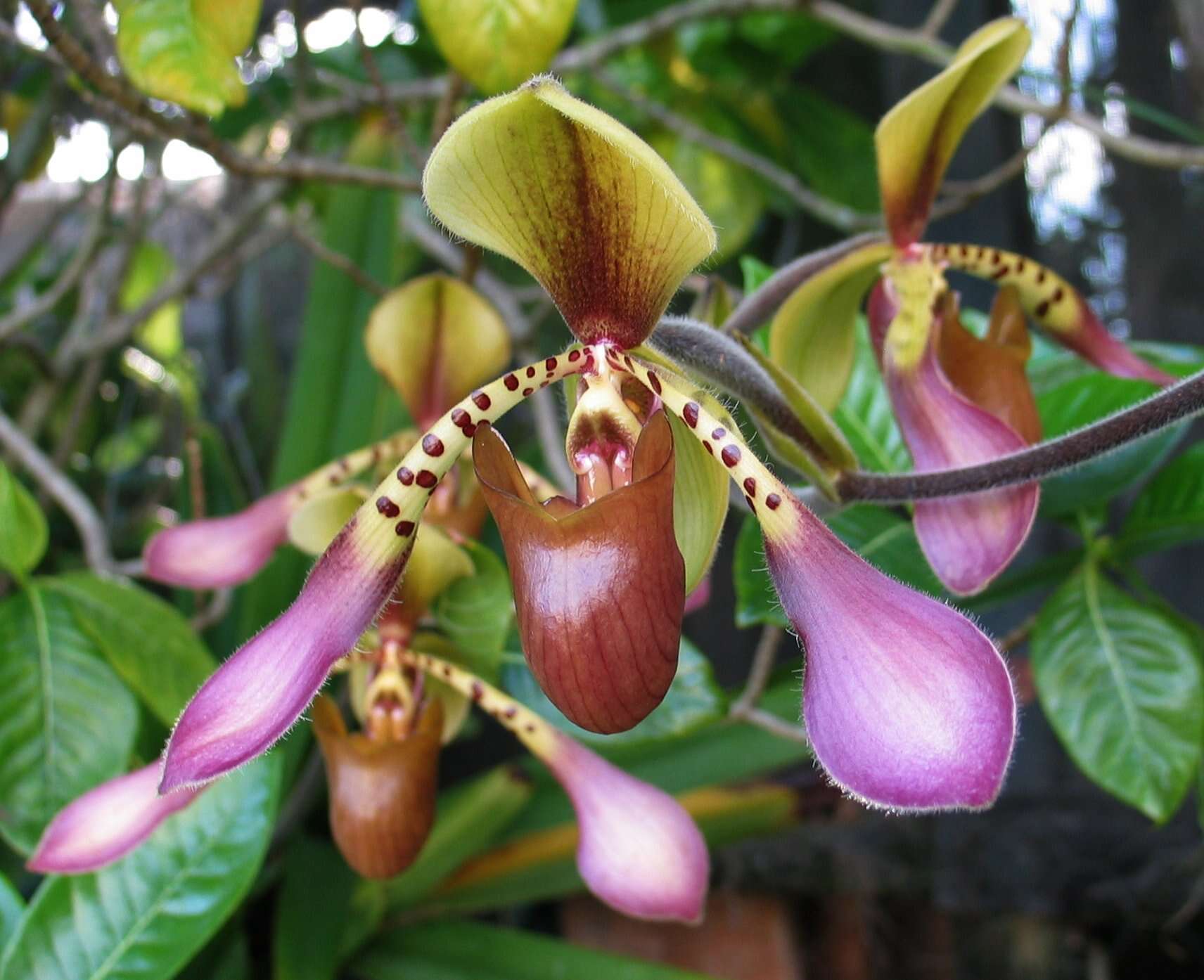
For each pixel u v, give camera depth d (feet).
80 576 0.83
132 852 0.69
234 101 0.73
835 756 0.46
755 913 1.48
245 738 0.49
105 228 1.24
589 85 1.62
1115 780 0.81
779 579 0.50
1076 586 0.87
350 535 0.53
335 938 1.05
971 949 1.41
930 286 0.75
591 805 0.78
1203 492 0.86
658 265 0.52
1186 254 1.53
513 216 0.51
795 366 0.82
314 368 1.11
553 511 0.52
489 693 0.80
